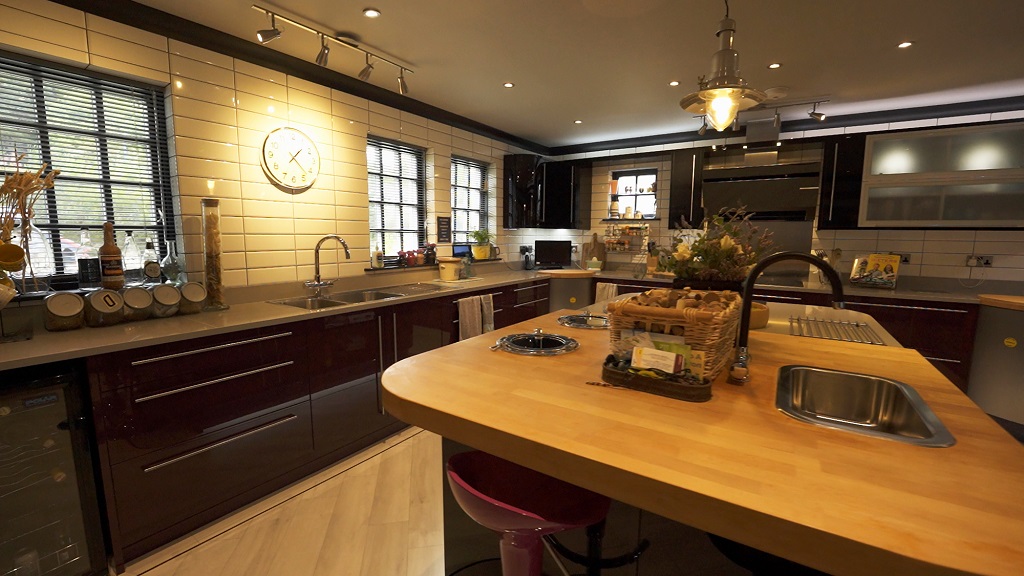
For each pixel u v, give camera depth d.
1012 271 3.51
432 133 3.85
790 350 1.53
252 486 2.12
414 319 2.99
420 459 2.58
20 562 1.53
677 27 2.30
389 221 3.67
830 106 3.67
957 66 2.79
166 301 2.12
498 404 1.03
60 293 1.84
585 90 3.32
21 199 1.75
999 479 0.71
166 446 1.81
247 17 2.23
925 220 3.52
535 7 2.11
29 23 1.83
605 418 0.95
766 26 2.27
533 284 4.44
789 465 0.76
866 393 1.24
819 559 0.59
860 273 3.84
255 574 1.68
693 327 1.07
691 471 0.74
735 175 4.22
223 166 2.48
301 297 2.85
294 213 2.84
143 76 2.15
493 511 0.90
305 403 2.33
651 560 1.03
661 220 4.96
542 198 4.88
